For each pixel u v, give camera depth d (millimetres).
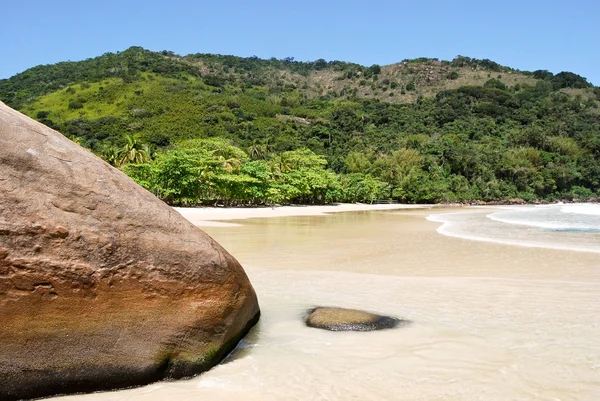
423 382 4035
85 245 3912
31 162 3949
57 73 132875
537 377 4121
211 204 50688
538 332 5504
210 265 4602
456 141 100688
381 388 3918
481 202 81062
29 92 116625
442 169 89750
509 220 29781
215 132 90625
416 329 5645
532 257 12195
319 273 9898
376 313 6449
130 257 4109
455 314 6398
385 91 179250
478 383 4000
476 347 4961
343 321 5863
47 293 3707
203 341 4410
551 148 103625
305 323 5902
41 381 3662
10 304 3570
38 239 3729
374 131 111000
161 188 42781
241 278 5098
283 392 3859
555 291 7953
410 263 11320
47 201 3877
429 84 181000
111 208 4180
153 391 3908
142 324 4090
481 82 175375
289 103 134375
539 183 89750
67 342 3764
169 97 105312
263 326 5742
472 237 17828
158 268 4242
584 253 12891
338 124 115125
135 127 87250
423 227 23547
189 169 43000
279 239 17188
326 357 4684
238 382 4090
